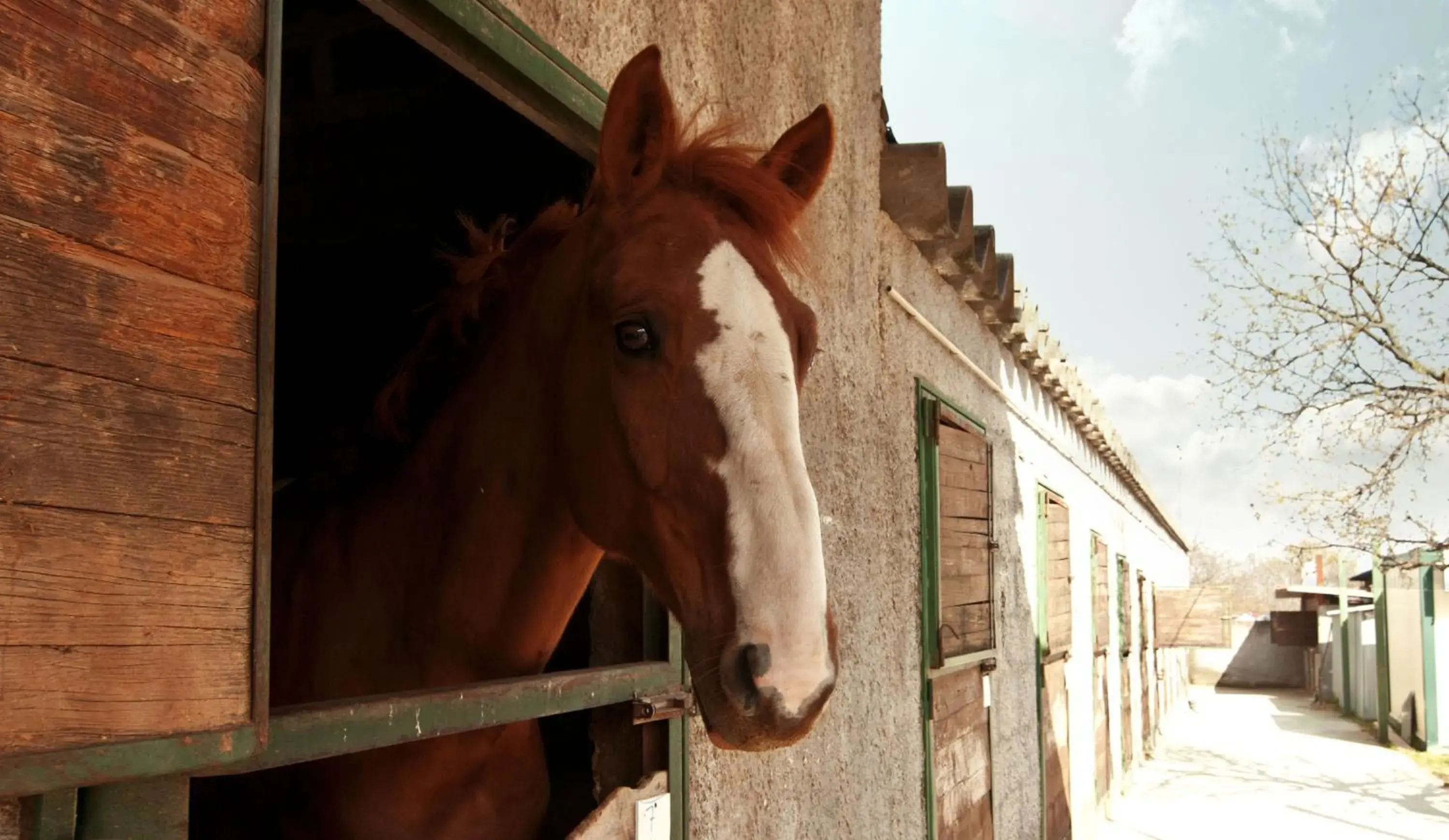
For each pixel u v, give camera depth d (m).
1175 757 15.36
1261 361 10.59
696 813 2.46
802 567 1.32
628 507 1.49
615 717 2.28
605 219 1.60
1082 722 9.48
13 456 0.88
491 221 2.79
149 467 0.99
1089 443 10.70
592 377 1.52
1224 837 9.41
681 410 1.40
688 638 1.41
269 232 1.15
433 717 1.50
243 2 1.13
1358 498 10.16
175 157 1.04
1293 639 24.89
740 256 1.49
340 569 1.92
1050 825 7.42
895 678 4.04
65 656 0.91
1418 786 11.92
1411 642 15.25
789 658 1.28
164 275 1.02
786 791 2.99
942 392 4.97
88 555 0.93
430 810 1.79
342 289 3.29
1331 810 10.59
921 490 4.49
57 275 0.92
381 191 3.02
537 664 1.86
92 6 0.96
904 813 4.08
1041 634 7.29
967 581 5.32
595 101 2.13
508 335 1.79
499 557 1.76
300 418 3.40
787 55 3.28
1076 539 9.64
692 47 2.68
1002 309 5.88
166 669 1.00
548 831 2.34
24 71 0.90
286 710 1.28
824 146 1.88
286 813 1.81
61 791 0.98
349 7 2.67
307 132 3.02
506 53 1.81
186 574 1.03
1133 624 15.13
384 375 3.12
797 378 1.56
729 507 1.35
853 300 3.73
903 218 4.28
